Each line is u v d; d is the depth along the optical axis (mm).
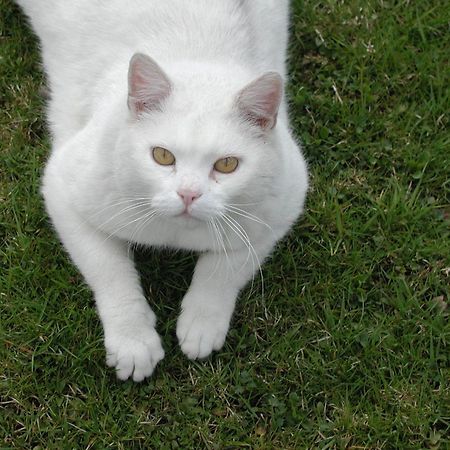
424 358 3389
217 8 3352
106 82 3221
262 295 3480
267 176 2902
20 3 3932
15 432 3154
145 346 3191
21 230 3529
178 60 3125
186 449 3160
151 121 2793
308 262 3598
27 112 3842
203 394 3266
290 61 4129
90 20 3438
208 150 2729
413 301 3494
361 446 3191
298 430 3211
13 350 3273
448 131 3957
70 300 3400
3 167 3705
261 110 2807
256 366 3344
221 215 2793
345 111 3951
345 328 3426
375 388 3293
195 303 3266
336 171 3854
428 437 3227
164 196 2748
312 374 3318
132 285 3225
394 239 3666
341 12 4195
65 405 3201
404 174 3848
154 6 3322
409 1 4234
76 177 3055
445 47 4184
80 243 3189
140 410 3219
